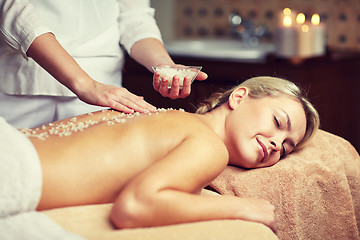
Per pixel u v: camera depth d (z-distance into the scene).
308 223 1.36
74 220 1.03
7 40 1.37
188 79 1.34
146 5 1.76
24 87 1.50
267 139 1.36
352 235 1.44
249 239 1.00
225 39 3.79
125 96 1.32
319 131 1.65
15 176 1.00
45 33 1.33
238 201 1.12
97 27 1.59
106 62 1.61
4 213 0.99
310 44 2.80
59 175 1.08
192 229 0.98
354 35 3.41
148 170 1.04
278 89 1.45
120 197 1.00
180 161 1.05
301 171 1.38
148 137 1.18
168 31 3.78
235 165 1.43
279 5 3.60
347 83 2.96
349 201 1.44
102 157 1.13
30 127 1.56
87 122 1.30
